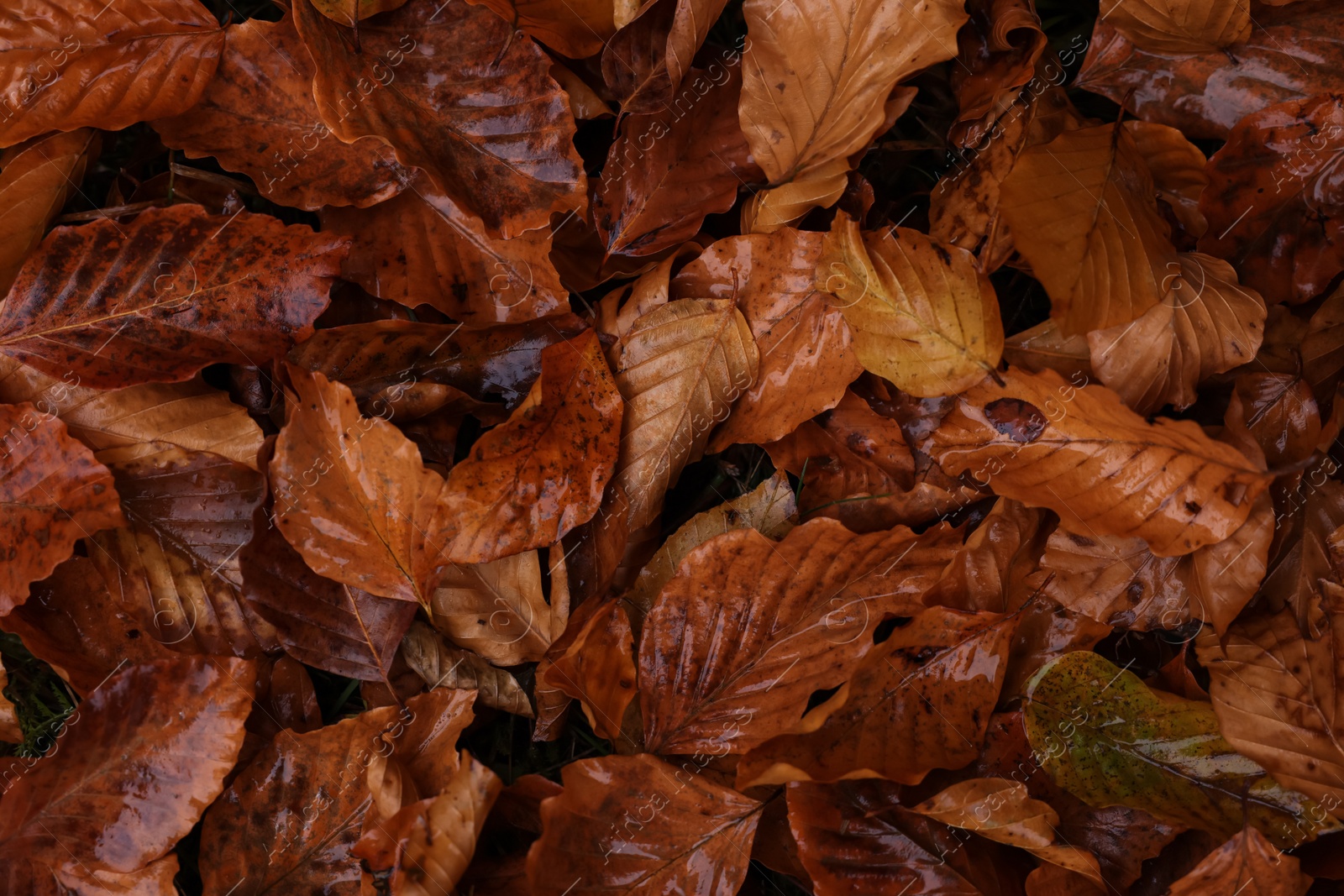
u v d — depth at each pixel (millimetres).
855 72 690
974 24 713
